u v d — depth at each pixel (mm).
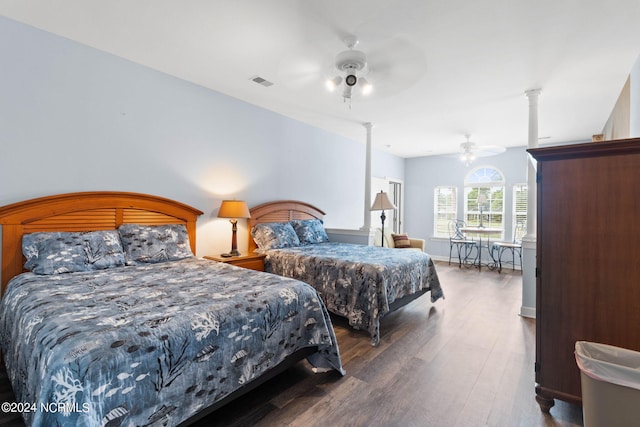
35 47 2463
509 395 1945
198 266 2660
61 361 1130
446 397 1918
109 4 2127
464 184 7070
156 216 3172
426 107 4047
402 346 2650
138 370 1242
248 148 4066
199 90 3525
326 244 4465
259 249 3949
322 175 5309
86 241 2502
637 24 2205
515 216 6430
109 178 2881
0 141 2334
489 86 3338
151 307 1602
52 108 2559
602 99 3691
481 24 2248
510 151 6500
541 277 1824
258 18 2236
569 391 1731
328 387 2020
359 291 2896
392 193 7496
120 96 2926
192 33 2465
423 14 2145
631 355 1496
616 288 1617
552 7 2051
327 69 2764
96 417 1119
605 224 1646
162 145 3234
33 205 2449
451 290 4527
